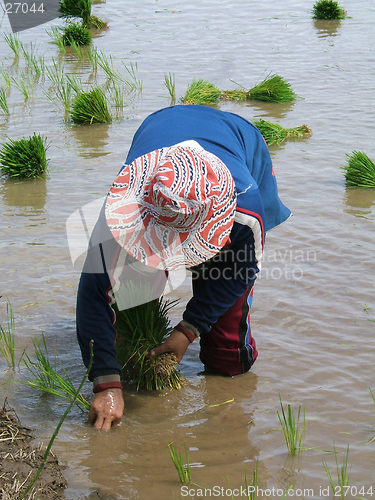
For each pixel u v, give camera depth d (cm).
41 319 414
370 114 885
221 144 301
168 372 341
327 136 805
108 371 311
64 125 847
